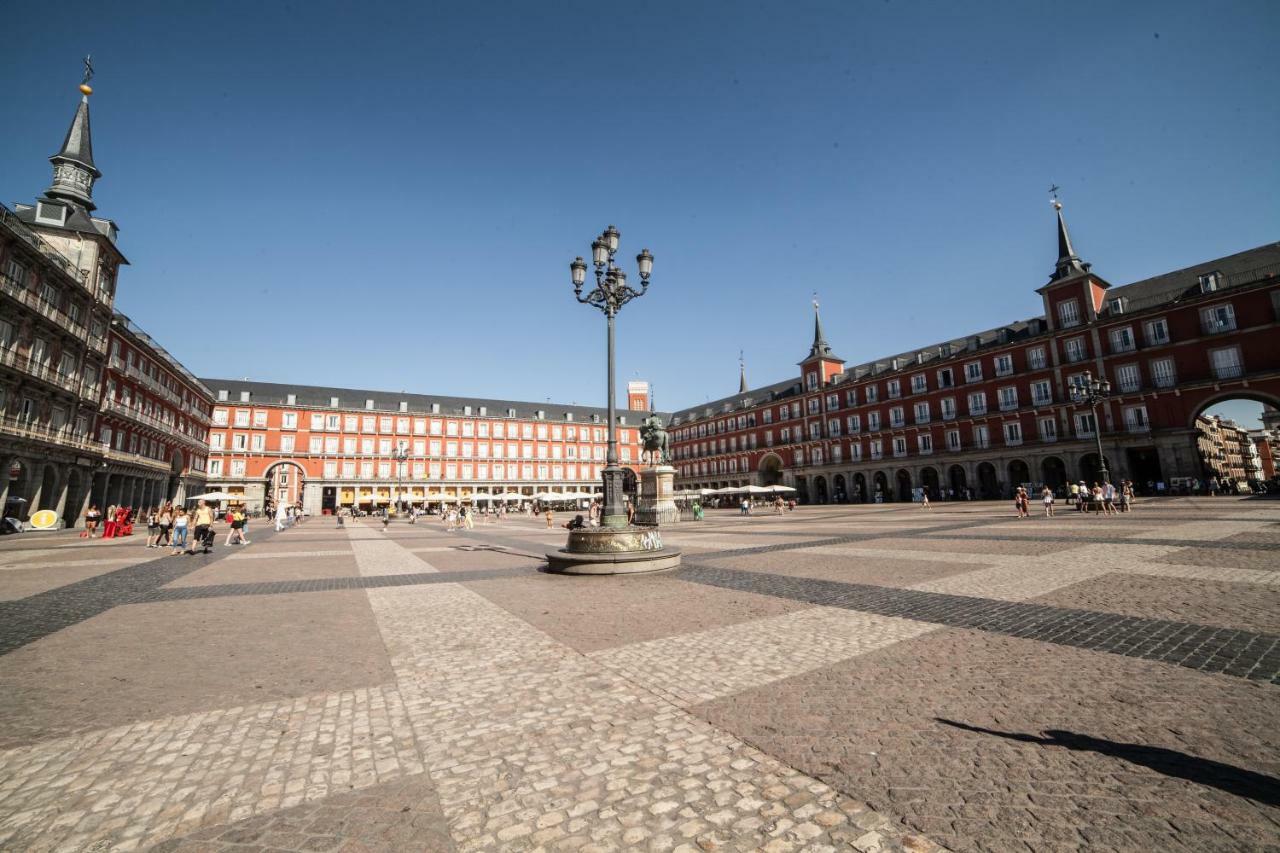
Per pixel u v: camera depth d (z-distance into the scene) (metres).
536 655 5.21
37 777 3.05
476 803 2.75
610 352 12.02
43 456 29.28
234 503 66.56
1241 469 89.69
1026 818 2.49
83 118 37.22
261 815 2.67
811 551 13.36
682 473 85.50
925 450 52.53
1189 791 2.64
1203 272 38.47
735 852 2.33
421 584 9.96
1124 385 39.31
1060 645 4.97
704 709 3.82
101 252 35.56
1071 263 43.19
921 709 3.70
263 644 5.83
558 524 36.34
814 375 64.56
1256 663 4.30
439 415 81.19
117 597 8.94
